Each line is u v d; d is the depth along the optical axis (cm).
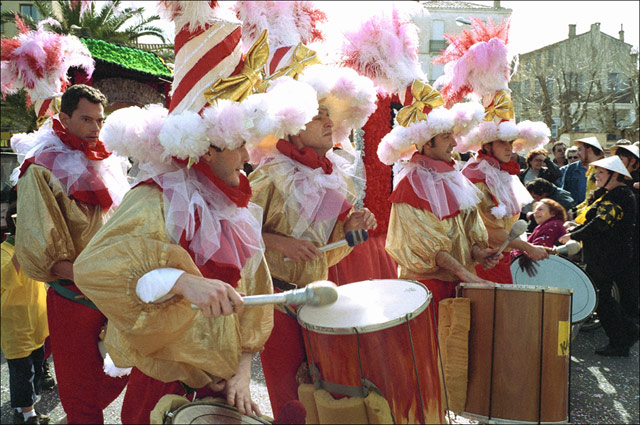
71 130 278
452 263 303
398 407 178
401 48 317
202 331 186
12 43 313
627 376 459
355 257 350
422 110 312
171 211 179
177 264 174
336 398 184
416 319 187
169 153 178
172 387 194
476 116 321
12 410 383
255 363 461
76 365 259
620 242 500
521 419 253
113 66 892
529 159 652
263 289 212
